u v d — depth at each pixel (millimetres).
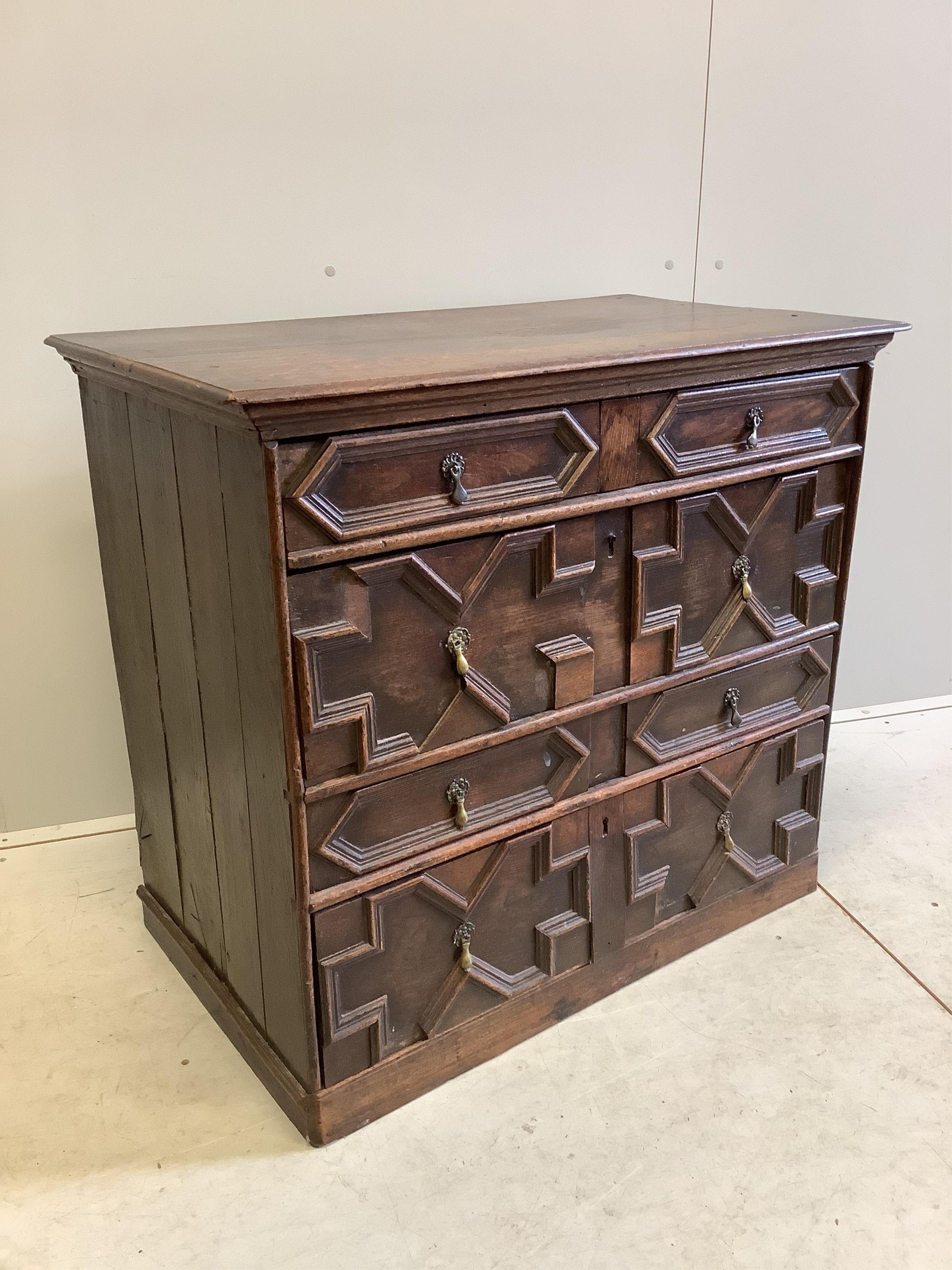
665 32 2039
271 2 1778
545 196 2064
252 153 1846
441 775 1440
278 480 1171
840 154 2238
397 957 1477
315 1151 1471
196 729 1553
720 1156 1455
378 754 1354
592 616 1530
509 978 1614
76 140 1750
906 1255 1313
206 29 1760
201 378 1209
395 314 1941
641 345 1477
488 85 1955
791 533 1742
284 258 1922
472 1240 1335
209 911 1674
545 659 1491
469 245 2041
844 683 2697
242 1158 1458
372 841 1405
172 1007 1734
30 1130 1496
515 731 1484
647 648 1608
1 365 1836
